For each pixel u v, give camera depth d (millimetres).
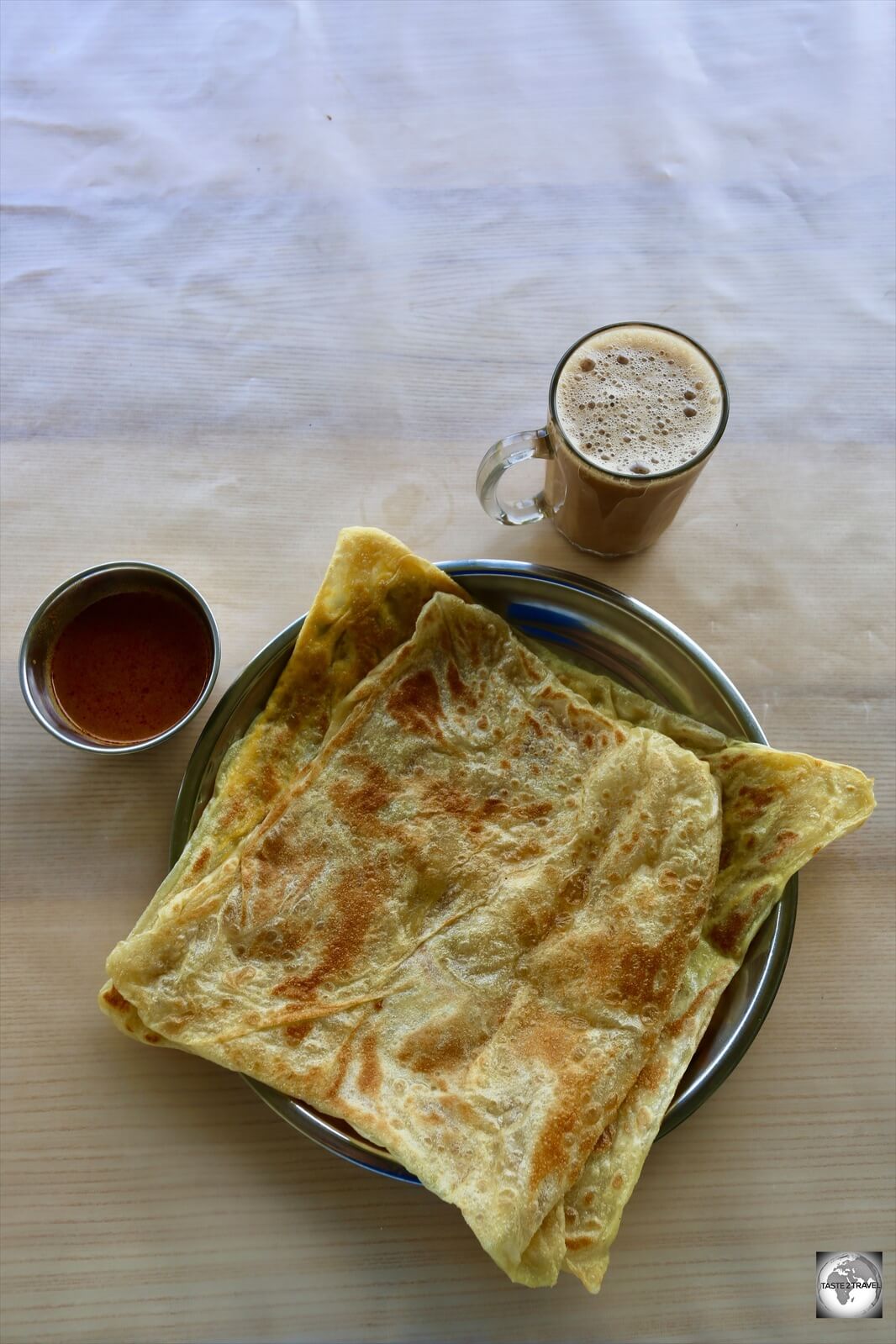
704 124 658
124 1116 557
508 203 648
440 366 631
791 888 535
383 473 621
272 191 651
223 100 661
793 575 610
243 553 614
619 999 503
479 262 642
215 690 596
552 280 639
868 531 614
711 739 550
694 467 531
